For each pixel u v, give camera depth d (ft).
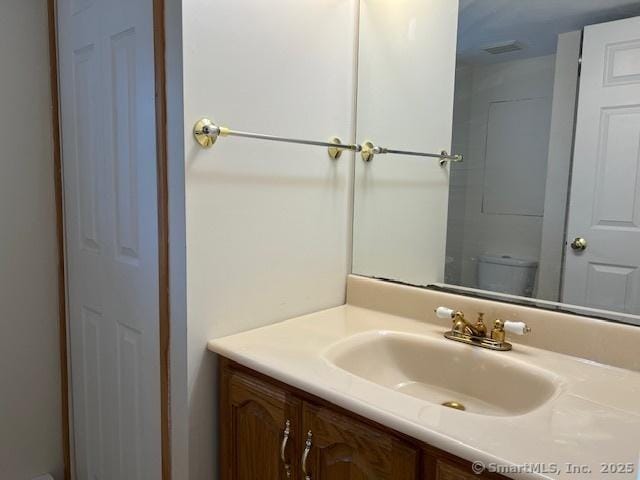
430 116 4.53
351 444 2.98
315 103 4.52
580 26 3.68
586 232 3.70
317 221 4.68
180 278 3.71
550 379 3.20
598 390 3.00
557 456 2.22
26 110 5.14
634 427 2.52
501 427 2.50
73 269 5.23
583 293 3.71
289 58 4.24
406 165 4.71
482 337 3.88
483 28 4.24
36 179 5.28
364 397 2.85
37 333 5.47
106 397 4.87
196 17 3.51
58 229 5.42
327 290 4.88
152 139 3.80
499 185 4.15
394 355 4.12
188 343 3.73
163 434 4.07
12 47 4.99
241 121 3.89
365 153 4.99
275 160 4.20
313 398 3.20
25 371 5.43
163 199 3.76
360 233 5.05
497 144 4.17
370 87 4.90
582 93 3.69
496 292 4.19
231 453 3.87
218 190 3.78
